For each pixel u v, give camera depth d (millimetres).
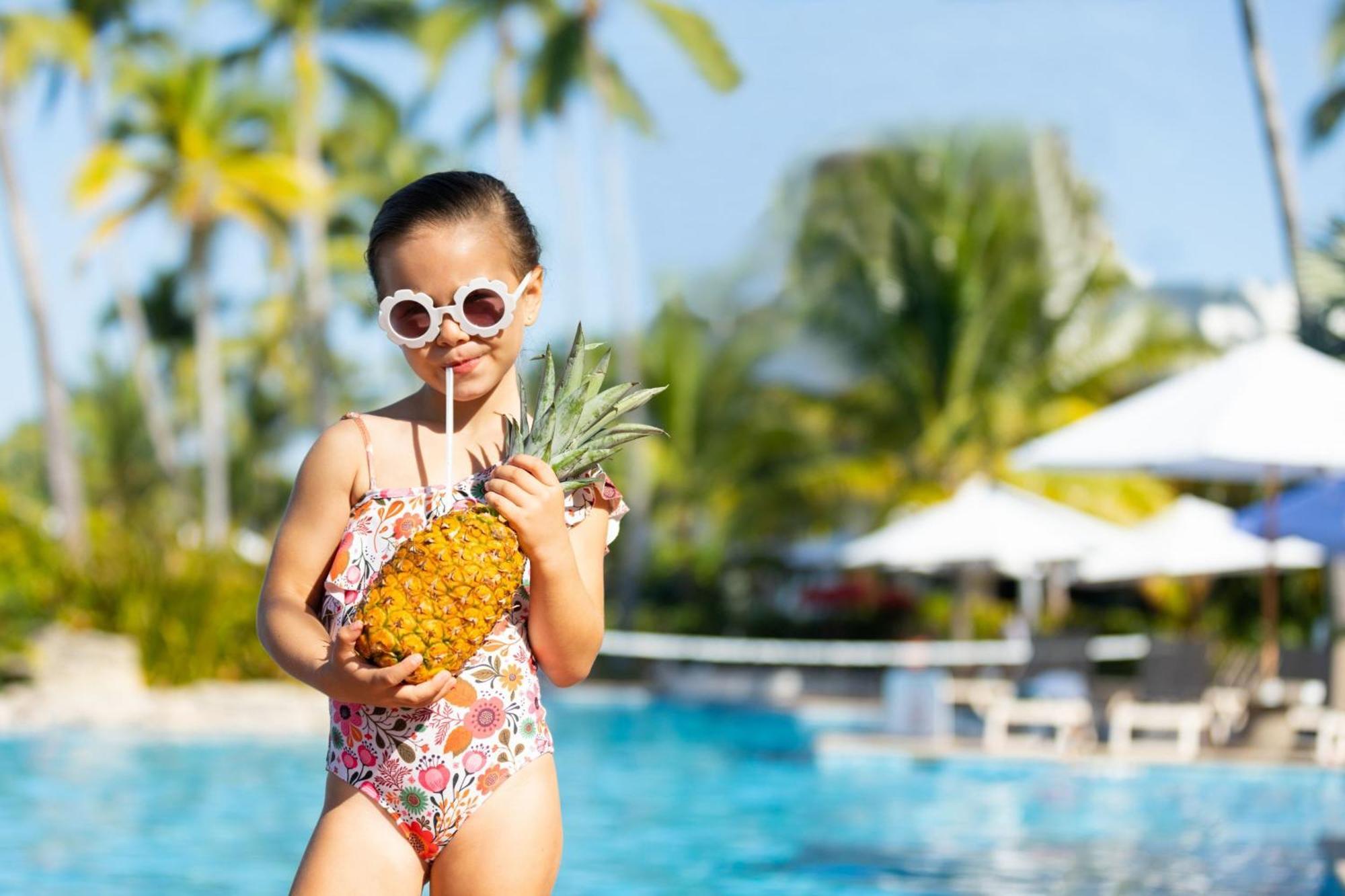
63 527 29375
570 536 2635
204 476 51594
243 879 7539
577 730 18281
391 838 2484
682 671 25641
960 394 28531
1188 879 7594
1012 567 22562
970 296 28469
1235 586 25109
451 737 2471
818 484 28750
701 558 30953
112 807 10062
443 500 2539
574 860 8281
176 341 46688
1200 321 32969
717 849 8648
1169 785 11812
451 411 2543
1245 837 9070
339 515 2596
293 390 49625
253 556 24266
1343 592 14852
